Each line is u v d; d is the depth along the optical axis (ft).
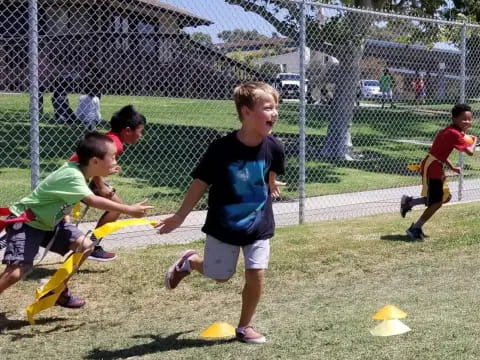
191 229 25.46
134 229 25.08
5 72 39.40
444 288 18.04
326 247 22.27
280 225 25.95
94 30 39.52
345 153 44.32
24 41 35.76
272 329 15.06
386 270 20.10
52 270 19.74
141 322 16.11
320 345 13.91
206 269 14.24
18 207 15.70
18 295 17.83
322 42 39.81
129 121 19.08
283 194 33.42
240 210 13.94
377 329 14.44
